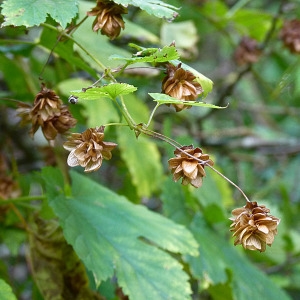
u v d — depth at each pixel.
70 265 0.73
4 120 1.06
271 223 0.53
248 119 1.43
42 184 0.77
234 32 1.45
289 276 1.27
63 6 0.57
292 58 1.34
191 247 0.72
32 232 0.74
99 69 0.74
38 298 0.77
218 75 1.64
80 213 0.69
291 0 1.19
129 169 0.97
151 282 0.66
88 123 0.92
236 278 0.83
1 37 0.92
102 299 0.74
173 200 0.87
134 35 0.90
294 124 1.59
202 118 1.28
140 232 0.70
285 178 1.48
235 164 1.33
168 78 0.56
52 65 1.01
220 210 0.87
